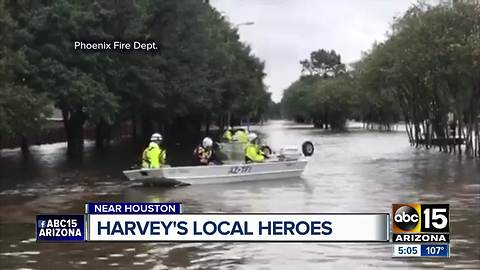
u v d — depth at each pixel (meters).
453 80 37.69
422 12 41.09
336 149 47.28
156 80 40.00
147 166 23.91
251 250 12.55
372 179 25.50
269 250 12.56
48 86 31.52
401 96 52.69
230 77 64.25
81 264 11.59
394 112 93.94
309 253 12.25
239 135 29.97
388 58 49.31
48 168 31.95
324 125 126.19
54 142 59.84
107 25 35.28
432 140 47.44
